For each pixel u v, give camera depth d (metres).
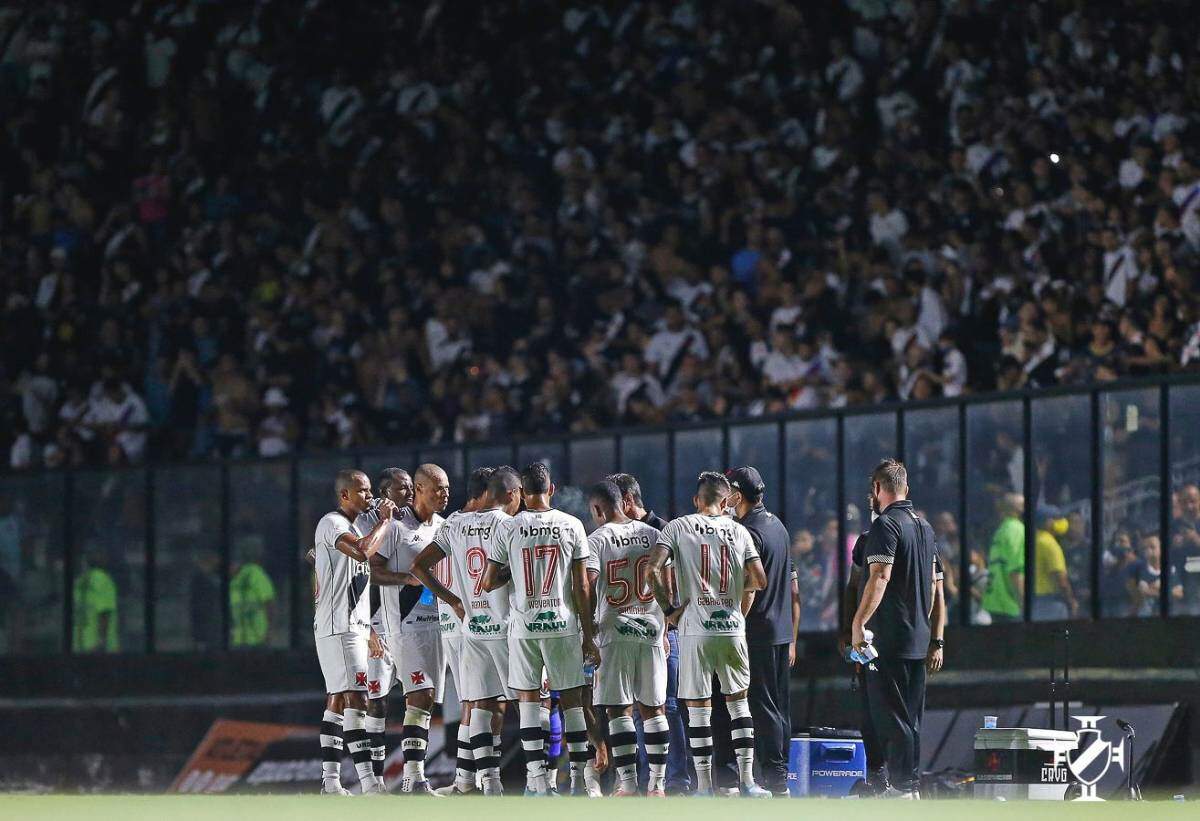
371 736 49.53
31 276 97.38
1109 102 75.19
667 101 90.50
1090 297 67.94
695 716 45.09
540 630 45.19
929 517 64.62
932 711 62.22
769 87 88.12
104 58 104.12
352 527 48.44
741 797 40.72
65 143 103.06
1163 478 58.75
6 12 108.81
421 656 48.84
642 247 84.69
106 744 80.50
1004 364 67.62
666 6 93.88
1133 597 59.16
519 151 92.44
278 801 38.50
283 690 77.62
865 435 66.12
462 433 81.38
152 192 99.12
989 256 71.69
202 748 78.75
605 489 46.34
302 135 99.50
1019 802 37.97
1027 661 61.28
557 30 96.12
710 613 44.88
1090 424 60.66
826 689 65.25
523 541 45.31
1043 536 61.50
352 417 83.88
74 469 82.31
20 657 82.69
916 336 71.94
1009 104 78.25
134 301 95.00
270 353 88.00
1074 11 78.75
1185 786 56.03
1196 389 58.22
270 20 102.88
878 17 85.62
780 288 77.62
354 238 92.88
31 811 35.78
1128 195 70.69
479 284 87.81
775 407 73.06
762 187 83.38
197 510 80.44
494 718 47.75
